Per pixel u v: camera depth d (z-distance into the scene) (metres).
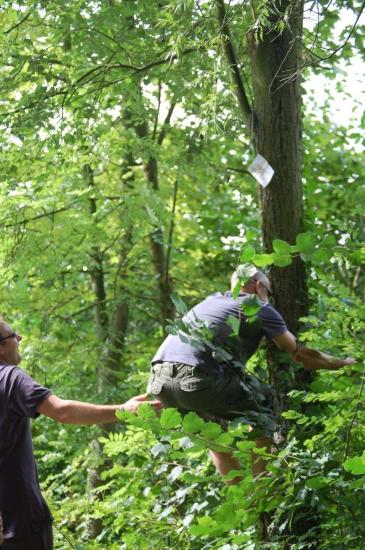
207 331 5.62
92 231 9.91
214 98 6.26
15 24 7.99
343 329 5.25
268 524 5.80
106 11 7.88
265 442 5.86
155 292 12.07
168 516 6.46
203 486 6.48
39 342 10.62
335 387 5.85
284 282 6.14
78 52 8.27
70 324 11.02
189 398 5.73
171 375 5.79
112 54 8.06
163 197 11.18
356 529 5.20
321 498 5.16
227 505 4.95
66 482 10.55
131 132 9.84
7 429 5.02
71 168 9.02
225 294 5.98
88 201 10.12
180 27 6.24
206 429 4.80
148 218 10.18
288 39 6.12
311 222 6.69
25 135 7.69
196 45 6.27
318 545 5.67
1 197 9.09
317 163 10.98
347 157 11.20
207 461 6.59
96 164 9.52
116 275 11.33
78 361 10.67
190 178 11.44
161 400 5.91
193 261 12.42
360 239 6.63
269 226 6.18
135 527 6.41
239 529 5.71
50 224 9.62
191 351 5.75
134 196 10.33
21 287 10.20
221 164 10.26
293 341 5.83
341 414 5.21
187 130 9.22
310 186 6.98
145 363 7.83
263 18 5.57
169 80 7.93
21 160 8.25
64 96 7.69
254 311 5.48
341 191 8.80
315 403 5.94
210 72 6.26
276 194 6.14
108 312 11.48
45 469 10.77
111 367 11.33
